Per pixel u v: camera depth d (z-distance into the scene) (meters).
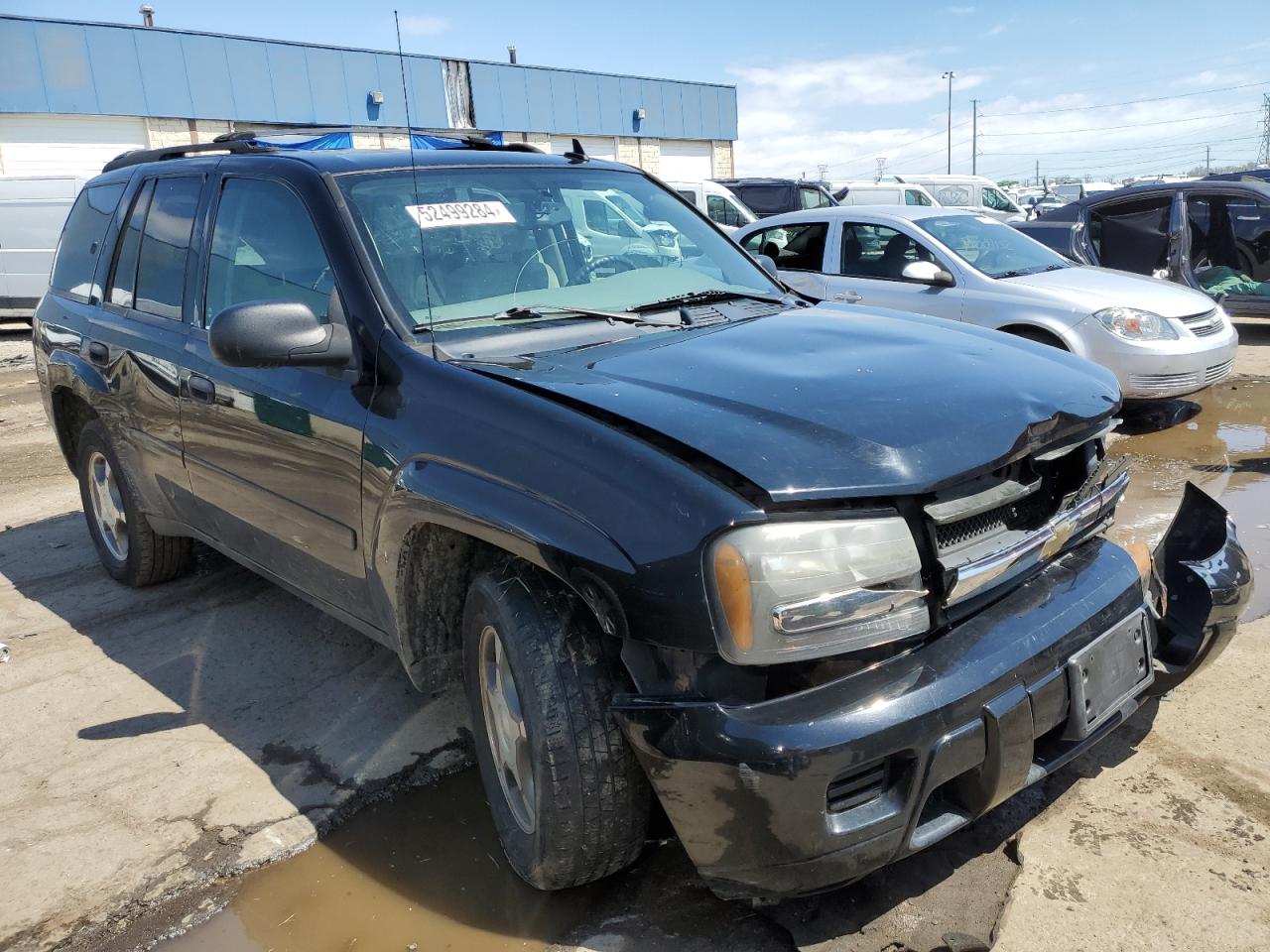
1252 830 2.54
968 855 2.50
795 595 1.94
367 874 2.62
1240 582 2.79
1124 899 2.31
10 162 21.03
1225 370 6.80
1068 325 6.61
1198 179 10.09
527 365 2.57
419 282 2.88
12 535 5.75
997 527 2.30
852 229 7.92
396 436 2.57
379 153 3.32
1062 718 2.22
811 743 1.90
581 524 2.10
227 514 3.56
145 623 4.34
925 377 2.43
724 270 3.58
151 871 2.67
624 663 2.16
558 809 2.20
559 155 3.71
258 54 23.16
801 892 2.02
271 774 3.10
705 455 2.04
